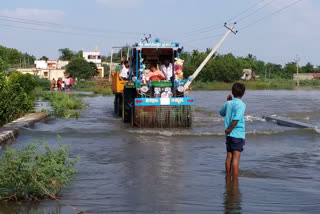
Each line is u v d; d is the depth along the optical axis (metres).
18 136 10.46
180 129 12.39
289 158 7.87
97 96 36.94
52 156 5.59
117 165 7.11
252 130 12.30
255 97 35.72
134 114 12.95
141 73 13.64
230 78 75.25
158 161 7.50
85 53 100.81
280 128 12.92
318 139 10.30
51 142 9.62
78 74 71.06
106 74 91.31
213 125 13.61
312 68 109.12
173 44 13.70
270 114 18.38
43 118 15.25
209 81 74.94
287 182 6.00
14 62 81.75
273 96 37.84
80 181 5.96
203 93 47.50
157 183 5.89
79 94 39.22
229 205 4.85
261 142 9.89
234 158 6.38
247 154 8.30
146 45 13.62
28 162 5.19
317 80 86.19
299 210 4.68
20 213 4.52
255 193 5.38
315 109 21.41
